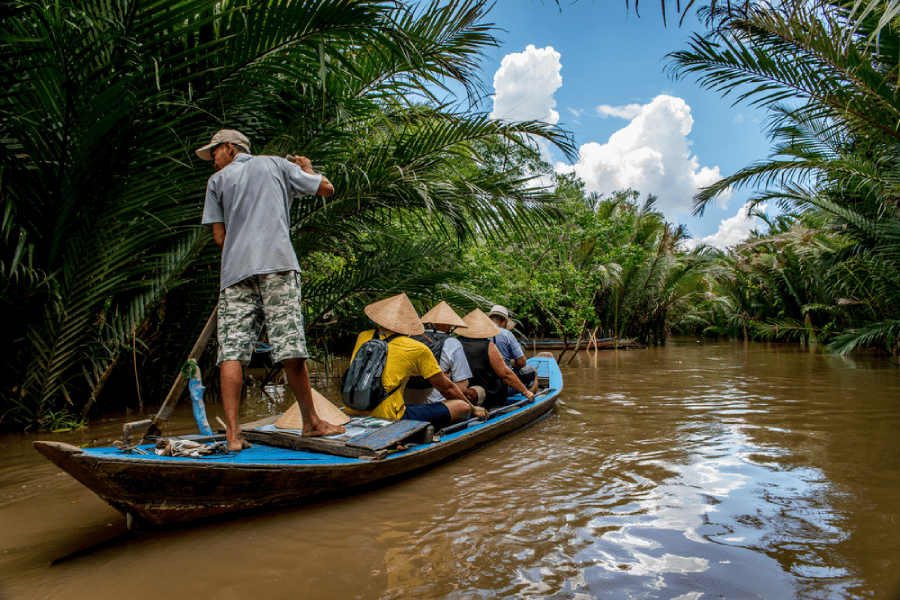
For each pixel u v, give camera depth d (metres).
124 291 5.64
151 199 5.00
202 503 2.66
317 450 3.33
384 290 7.08
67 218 4.82
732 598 2.10
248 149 3.40
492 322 5.59
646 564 2.39
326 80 5.77
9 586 2.17
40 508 3.09
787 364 12.32
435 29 5.93
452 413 4.34
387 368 3.94
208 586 2.18
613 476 3.70
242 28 4.76
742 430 5.13
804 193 12.19
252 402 7.11
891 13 2.72
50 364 5.15
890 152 9.20
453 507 3.10
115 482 2.37
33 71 4.16
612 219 20.25
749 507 3.09
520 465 4.00
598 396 7.57
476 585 2.19
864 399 6.89
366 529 2.78
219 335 3.05
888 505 3.10
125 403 6.61
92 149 4.52
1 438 4.90
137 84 4.39
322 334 7.80
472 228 7.29
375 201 6.31
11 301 4.95
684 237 25.53
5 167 4.56
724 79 8.32
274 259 2.99
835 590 2.16
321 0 4.57
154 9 4.11
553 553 2.50
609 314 21.88
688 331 37.25
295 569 2.32
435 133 6.31
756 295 24.25
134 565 2.36
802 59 7.44
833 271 14.21
